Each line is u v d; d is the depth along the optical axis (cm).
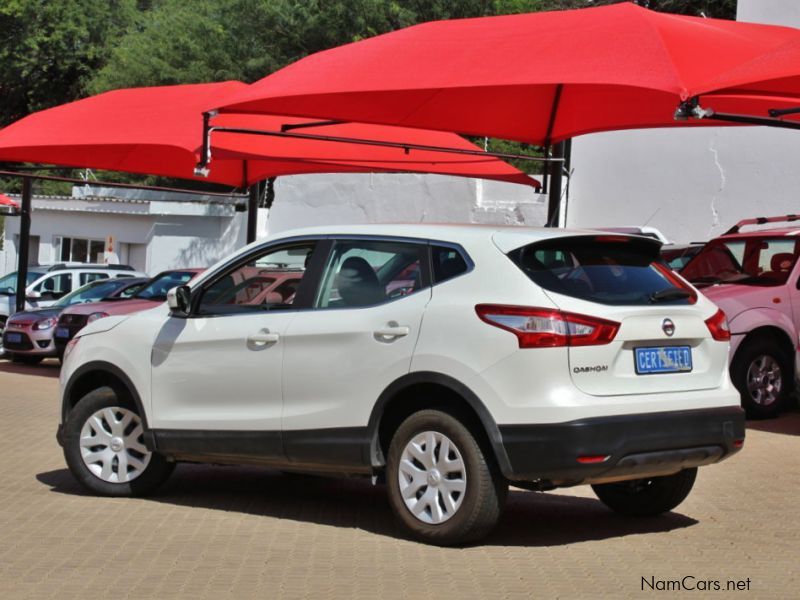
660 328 680
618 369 663
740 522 785
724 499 869
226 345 780
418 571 634
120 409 846
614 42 1004
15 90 5162
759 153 1948
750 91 1059
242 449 768
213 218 3344
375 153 1688
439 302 688
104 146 1639
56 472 967
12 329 1986
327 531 740
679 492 769
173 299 802
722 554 687
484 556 670
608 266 698
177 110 1590
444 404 687
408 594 587
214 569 639
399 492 696
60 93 5216
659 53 962
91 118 1634
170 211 3381
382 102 1216
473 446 665
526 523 776
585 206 2230
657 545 710
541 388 642
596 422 639
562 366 645
